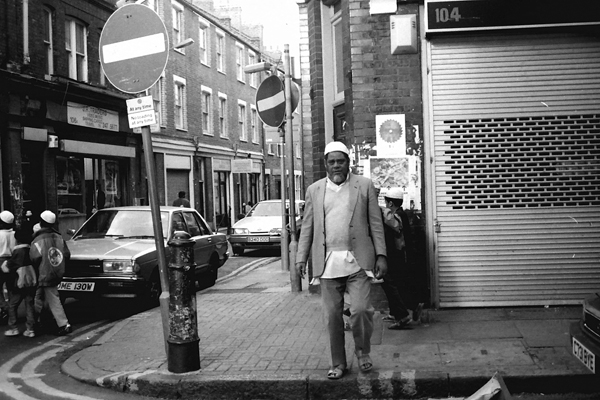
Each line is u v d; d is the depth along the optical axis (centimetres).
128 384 584
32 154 1914
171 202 2944
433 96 820
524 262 809
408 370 561
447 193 819
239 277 1404
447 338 668
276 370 582
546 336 657
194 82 3186
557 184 810
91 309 1075
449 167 819
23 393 592
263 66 1249
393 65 827
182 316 591
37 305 862
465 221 815
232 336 731
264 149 4322
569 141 810
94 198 2289
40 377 652
